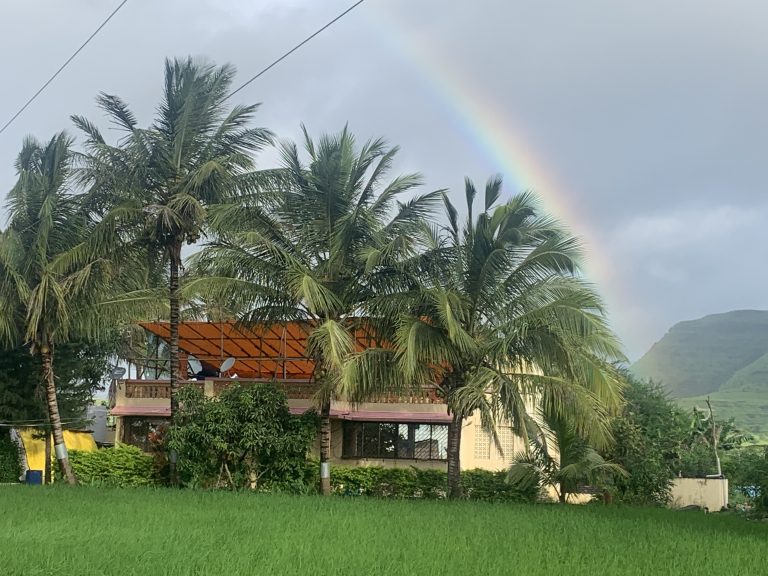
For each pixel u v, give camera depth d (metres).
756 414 133.12
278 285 23.81
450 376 23.27
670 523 16.92
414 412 31.09
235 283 23.62
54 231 25.58
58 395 30.98
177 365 25.94
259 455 24.88
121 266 25.77
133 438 33.28
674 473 33.72
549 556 11.27
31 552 10.39
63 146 25.39
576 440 23.91
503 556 11.16
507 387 21.33
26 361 30.19
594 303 21.28
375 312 23.52
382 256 22.27
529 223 22.28
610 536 13.84
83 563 9.73
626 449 26.53
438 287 22.59
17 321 26.31
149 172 25.27
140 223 25.27
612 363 23.67
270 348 34.59
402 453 31.34
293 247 24.42
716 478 33.78
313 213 24.34
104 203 25.80
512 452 30.91
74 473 27.44
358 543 11.98
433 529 14.15
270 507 17.69
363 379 22.14
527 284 22.38
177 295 25.91
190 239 25.58
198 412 24.92
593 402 21.45
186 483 24.86
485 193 22.70
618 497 26.45
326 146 24.08
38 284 25.00
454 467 23.38
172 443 24.66
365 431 31.64
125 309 26.92
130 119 25.12
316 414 25.39
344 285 24.08
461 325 22.53
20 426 29.97
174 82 25.52
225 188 25.03
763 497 22.41
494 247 22.27
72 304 25.42
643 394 36.03
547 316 21.33
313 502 19.48
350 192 24.25
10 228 24.95
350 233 23.69
